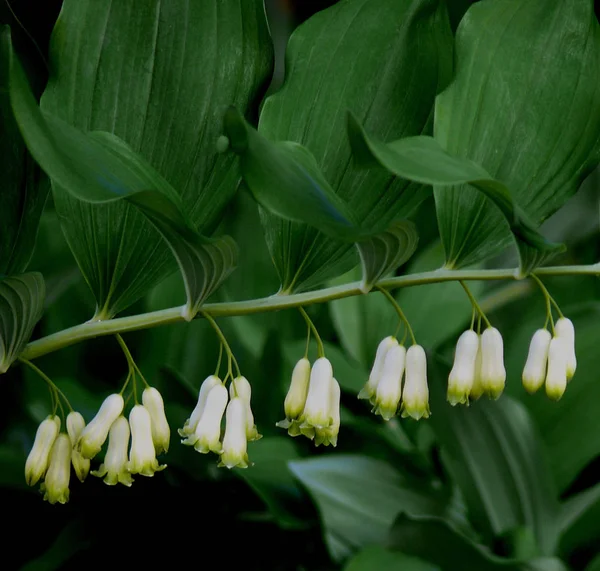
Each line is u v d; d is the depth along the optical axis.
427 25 0.68
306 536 0.84
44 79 0.67
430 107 0.68
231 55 0.67
